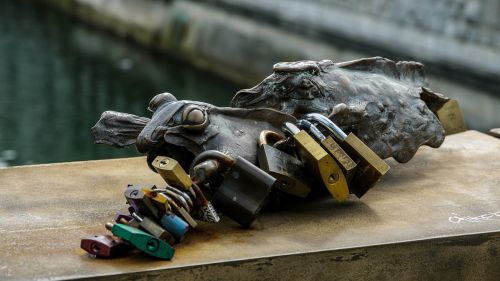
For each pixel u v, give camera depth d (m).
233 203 2.70
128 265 2.44
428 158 3.58
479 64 10.84
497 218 2.92
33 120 10.52
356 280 2.65
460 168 3.46
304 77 3.09
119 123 3.06
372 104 3.16
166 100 2.98
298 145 2.80
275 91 3.09
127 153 9.16
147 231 2.52
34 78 13.26
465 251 2.76
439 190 3.20
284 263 2.55
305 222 2.83
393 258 2.68
